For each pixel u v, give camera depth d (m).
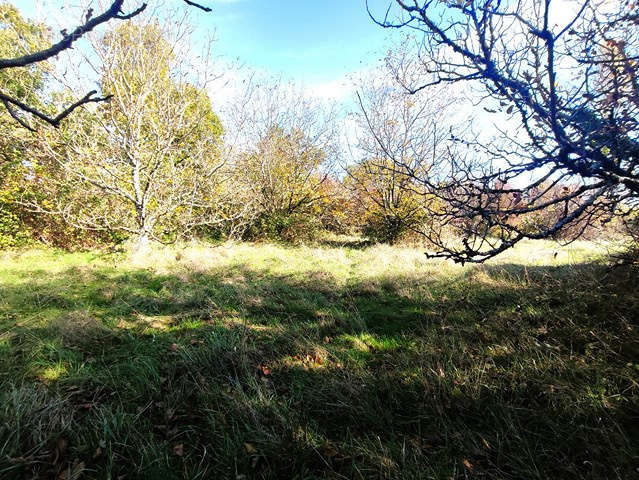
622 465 1.75
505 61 1.78
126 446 2.00
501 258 6.48
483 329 3.28
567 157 1.72
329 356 3.05
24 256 7.29
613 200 2.27
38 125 7.12
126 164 7.50
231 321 3.77
